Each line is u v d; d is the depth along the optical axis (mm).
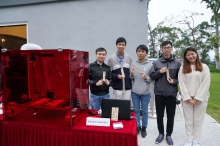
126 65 2365
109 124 1396
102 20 3244
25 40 3762
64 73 1355
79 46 3371
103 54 2092
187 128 2061
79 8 3311
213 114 3619
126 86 2365
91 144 1325
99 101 2188
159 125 2318
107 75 2148
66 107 1355
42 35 3498
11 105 1477
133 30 3148
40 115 1453
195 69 1976
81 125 1410
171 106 2199
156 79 2240
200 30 20688
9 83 1460
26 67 1443
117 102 1539
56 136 1368
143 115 2482
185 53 2008
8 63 1418
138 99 2475
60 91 1408
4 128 1486
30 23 3521
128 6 3129
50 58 1361
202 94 1901
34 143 1415
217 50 19375
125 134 1280
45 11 3436
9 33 3838
